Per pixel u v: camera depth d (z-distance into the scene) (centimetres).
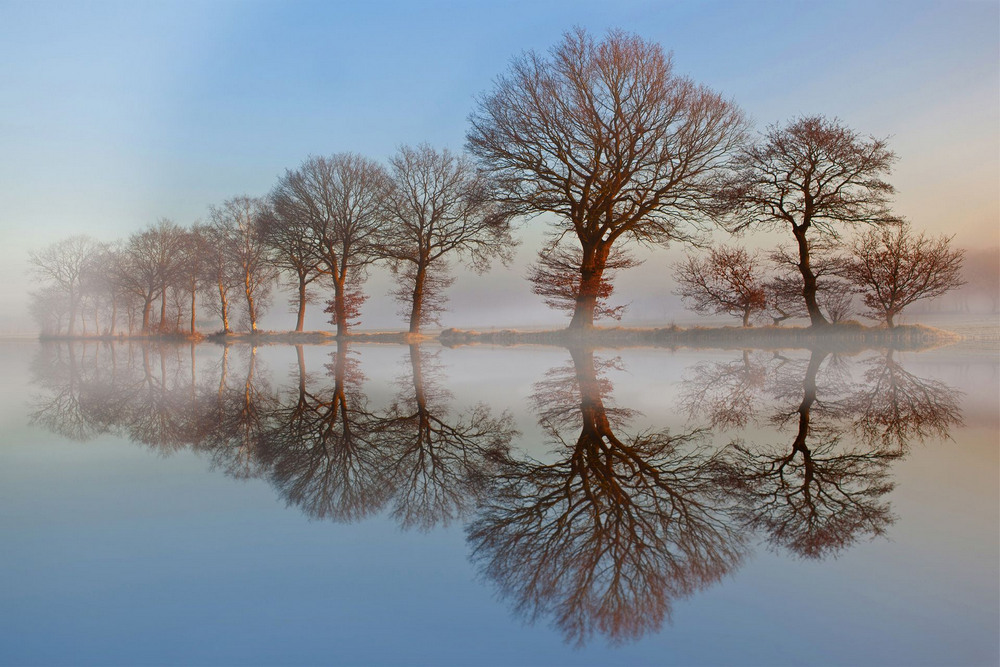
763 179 2119
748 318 2416
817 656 170
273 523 299
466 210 3094
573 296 2478
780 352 1566
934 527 277
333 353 1958
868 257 2062
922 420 557
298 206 3425
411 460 445
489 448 485
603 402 725
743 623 194
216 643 181
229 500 339
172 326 4841
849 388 802
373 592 221
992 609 200
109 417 660
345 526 296
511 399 768
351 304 3653
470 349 2020
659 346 1948
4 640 182
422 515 315
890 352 1434
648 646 179
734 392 793
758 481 370
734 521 297
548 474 401
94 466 423
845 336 2014
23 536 277
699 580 229
